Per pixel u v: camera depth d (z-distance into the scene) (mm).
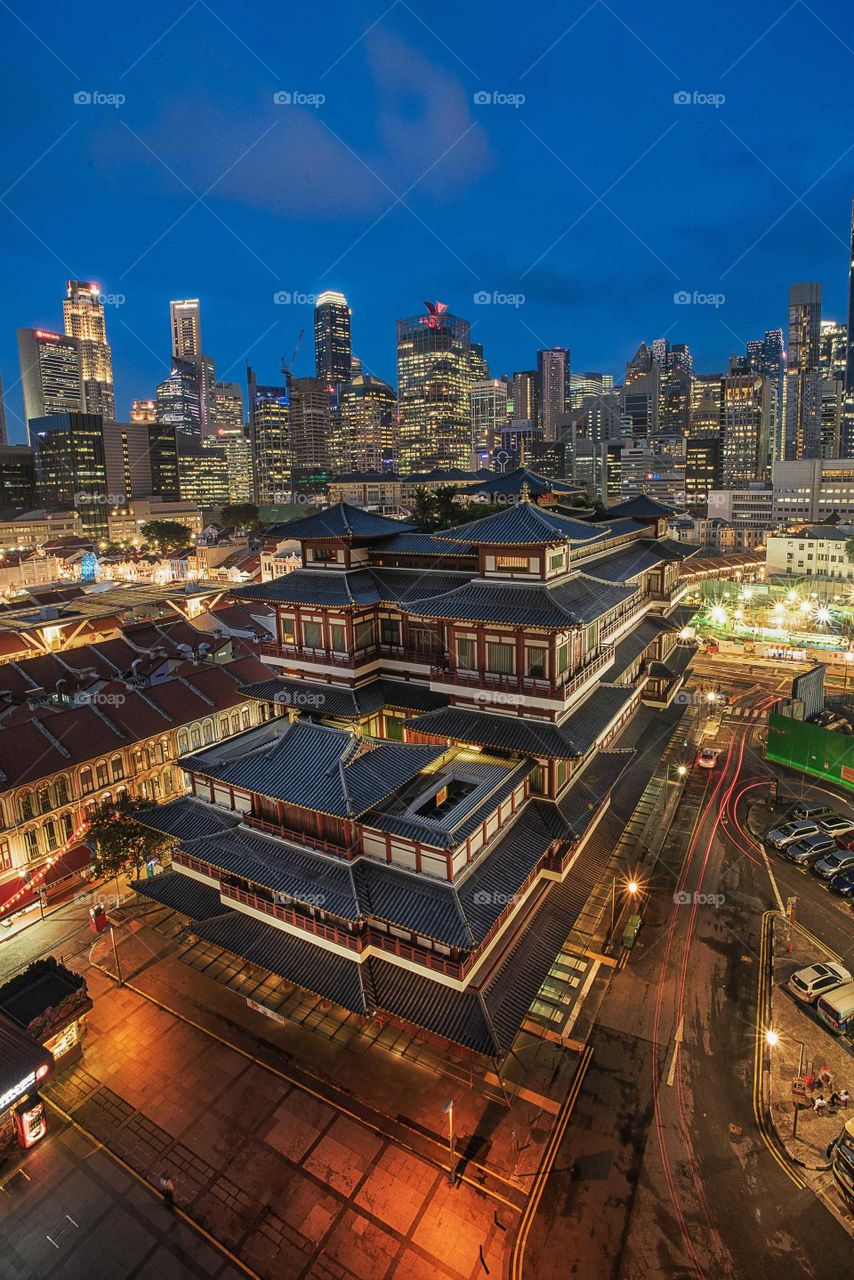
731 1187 30672
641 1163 31797
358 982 35344
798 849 55000
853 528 196250
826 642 111125
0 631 110375
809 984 40594
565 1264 27969
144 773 61281
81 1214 30531
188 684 69625
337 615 50406
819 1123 33469
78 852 55000
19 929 49438
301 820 38531
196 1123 34531
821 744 68625
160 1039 39594
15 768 52344
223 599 153000
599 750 51500
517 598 42469
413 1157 32469
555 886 42875
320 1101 35469
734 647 115812
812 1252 28125
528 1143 32844
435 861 34562
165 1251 29031
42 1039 36469
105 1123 34656
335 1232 29500
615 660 56906
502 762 42375
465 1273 27859
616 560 64500
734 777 69688
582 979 42844
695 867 54594
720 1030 39000
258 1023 40562
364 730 51219
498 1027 32750
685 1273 27516
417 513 152625
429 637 50031
